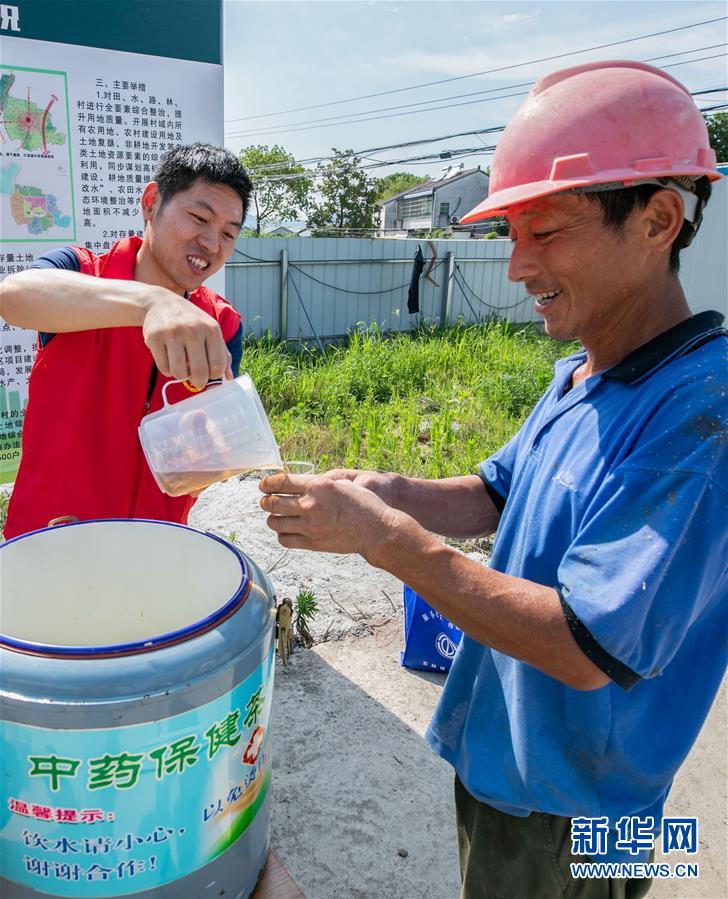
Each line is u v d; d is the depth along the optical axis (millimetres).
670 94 1107
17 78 3250
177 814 872
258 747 979
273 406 7980
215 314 1977
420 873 2455
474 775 1458
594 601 1010
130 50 3512
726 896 2465
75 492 1818
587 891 1438
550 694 1283
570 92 1127
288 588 4094
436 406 8594
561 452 1272
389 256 13016
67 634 1186
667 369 1141
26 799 833
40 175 3422
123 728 796
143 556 1187
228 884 980
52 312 1459
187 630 872
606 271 1159
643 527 1018
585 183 1062
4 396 3729
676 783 2938
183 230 1758
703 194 1169
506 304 14617
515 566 1344
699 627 1219
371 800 2730
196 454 1207
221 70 3822
